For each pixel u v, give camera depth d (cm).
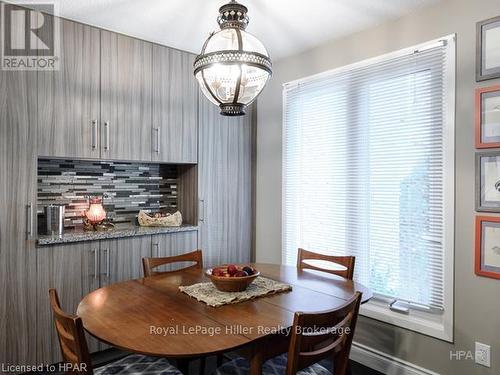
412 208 233
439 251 220
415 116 231
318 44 286
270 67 164
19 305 219
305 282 196
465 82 207
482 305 200
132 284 188
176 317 143
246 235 344
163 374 149
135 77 271
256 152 351
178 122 296
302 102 306
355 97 265
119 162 308
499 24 193
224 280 169
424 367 223
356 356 258
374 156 254
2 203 214
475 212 202
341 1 217
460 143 208
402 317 234
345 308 136
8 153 216
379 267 251
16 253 218
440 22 218
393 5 221
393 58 241
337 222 279
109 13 232
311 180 299
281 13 233
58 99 235
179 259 225
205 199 314
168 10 227
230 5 163
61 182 278
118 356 252
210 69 158
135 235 267
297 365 127
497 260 194
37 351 224
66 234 246
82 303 159
